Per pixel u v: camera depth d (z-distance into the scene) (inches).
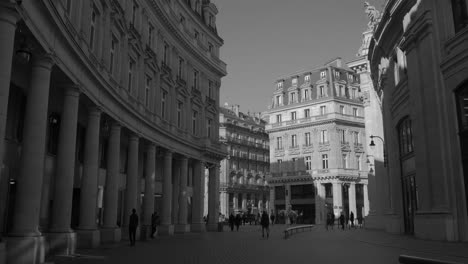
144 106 1117.1
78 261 545.6
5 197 658.8
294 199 2844.5
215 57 1721.2
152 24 1215.6
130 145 1045.8
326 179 2714.1
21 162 527.8
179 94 1423.5
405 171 1012.5
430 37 780.6
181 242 936.9
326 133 2787.9
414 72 840.9
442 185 740.0
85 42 729.0
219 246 815.1
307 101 2901.1
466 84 703.7
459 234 708.7
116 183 909.8
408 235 971.9
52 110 801.6
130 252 676.1
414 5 850.1
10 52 438.9
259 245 840.3
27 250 490.6
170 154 1315.2
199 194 1544.0
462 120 715.4
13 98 681.6
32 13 491.2
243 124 3634.4
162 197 1288.1
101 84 789.9
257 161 3666.3
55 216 644.1
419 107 820.0
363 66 1567.4
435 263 160.2
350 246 773.3
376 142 1460.4
